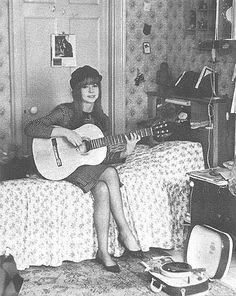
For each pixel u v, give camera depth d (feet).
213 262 13.35
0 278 9.75
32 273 13.69
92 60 17.74
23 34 16.76
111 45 17.74
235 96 15.08
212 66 16.12
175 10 17.69
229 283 13.12
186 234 15.28
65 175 14.33
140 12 17.85
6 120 16.89
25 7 16.67
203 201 14.20
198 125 15.74
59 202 14.12
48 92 17.29
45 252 14.07
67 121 15.08
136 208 14.76
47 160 14.46
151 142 16.67
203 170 14.65
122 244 14.44
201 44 16.19
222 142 15.62
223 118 15.56
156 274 12.78
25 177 14.96
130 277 13.42
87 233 14.33
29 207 13.93
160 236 15.01
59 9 17.10
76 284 13.04
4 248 13.71
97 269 13.91
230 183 13.57
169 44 18.12
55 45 17.16
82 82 15.06
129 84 18.03
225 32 15.03
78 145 14.33
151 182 15.05
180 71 17.63
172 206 15.43
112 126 18.04
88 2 17.44
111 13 17.58
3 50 16.61
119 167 15.29
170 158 15.42
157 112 17.31
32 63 16.99
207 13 16.07
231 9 14.79
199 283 12.37
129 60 17.95
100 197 14.07
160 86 18.12
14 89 16.79
